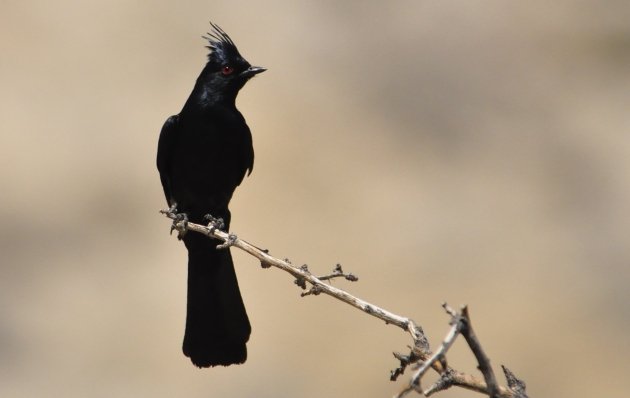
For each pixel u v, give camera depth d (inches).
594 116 755.4
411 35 793.6
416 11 808.3
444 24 802.8
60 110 717.3
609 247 652.1
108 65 746.8
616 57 792.3
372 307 218.8
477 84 768.9
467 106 754.2
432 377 505.4
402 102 750.5
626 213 678.5
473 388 184.4
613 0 819.4
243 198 654.5
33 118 711.1
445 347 178.2
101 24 770.2
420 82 764.6
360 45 782.5
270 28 780.0
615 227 668.7
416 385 176.4
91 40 761.0
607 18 805.9
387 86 757.3
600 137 740.7
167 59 751.7
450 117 745.0
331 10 800.9
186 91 732.0
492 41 796.0
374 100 747.4
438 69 774.5
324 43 778.2
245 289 592.1
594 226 670.5
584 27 804.0
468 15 807.7
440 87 764.0
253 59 759.1
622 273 631.2
